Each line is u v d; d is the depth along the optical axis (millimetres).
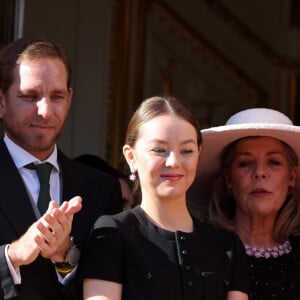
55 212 9523
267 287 11672
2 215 10453
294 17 30922
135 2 26672
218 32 29484
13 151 10922
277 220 12070
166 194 10094
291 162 12047
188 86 28734
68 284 10156
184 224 10305
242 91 29750
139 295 9758
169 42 27953
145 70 27094
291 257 11930
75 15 24172
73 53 24219
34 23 23203
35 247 9664
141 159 10211
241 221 12156
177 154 10117
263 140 11844
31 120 10602
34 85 10523
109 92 25062
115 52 25234
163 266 9883
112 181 11492
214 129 11781
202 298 9914
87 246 10109
